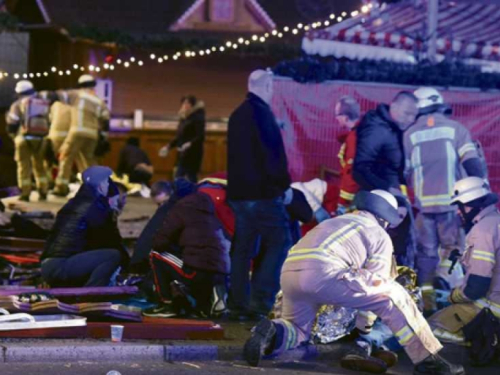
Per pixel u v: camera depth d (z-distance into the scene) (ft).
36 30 92.27
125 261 41.06
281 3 101.30
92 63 93.15
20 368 31.04
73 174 88.99
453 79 52.54
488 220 35.83
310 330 33.14
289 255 32.63
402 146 43.52
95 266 39.73
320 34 56.24
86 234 40.11
